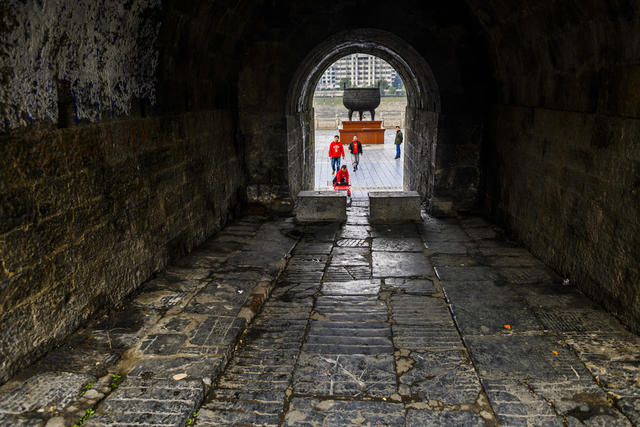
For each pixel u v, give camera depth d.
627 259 4.35
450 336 4.42
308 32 8.45
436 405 3.39
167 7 5.41
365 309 5.08
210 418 3.29
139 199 5.43
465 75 8.43
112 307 4.90
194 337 4.26
